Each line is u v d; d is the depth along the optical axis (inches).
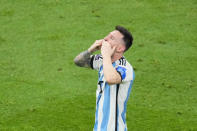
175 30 1519.4
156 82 1198.3
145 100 1110.4
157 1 1733.5
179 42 1441.9
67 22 1578.5
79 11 1654.8
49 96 1123.3
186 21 1582.2
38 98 1114.1
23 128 971.9
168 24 1561.3
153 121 1011.9
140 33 1502.2
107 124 671.8
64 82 1200.8
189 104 1091.9
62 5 1702.8
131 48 1401.3
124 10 1660.9
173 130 973.2
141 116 1035.3
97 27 1540.4
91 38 1465.3
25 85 1180.5
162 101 1106.1
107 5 1700.3
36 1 1732.3
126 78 654.5
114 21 1582.2
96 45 701.9
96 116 684.1
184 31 1512.1
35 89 1159.0
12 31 1519.4
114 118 671.1
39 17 1616.6
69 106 1074.7
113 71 634.8
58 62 1315.2
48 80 1212.5
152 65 1294.3
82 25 1556.3
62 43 1435.8
